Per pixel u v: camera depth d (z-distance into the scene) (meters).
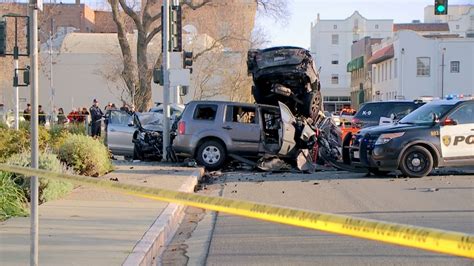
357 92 78.19
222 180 15.23
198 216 10.67
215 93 49.00
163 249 8.27
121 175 14.86
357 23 103.31
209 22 44.59
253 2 43.78
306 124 16.97
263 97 18.75
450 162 14.35
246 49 44.88
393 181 13.99
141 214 9.65
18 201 9.58
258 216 3.94
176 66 18.86
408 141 14.27
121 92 55.31
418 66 56.47
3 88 49.56
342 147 15.71
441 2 21.80
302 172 16.53
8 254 7.07
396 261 7.09
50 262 6.76
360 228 3.50
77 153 13.88
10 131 14.10
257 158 17.16
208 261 7.36
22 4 43.31
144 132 19.31
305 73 17.80
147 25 40.53
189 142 17.17
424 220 9.34
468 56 56.34
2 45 8.82
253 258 7.44
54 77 59.41
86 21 88.62
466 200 11.21
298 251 7.70
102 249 7.36
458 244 3.15
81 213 9.69
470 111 14.52
